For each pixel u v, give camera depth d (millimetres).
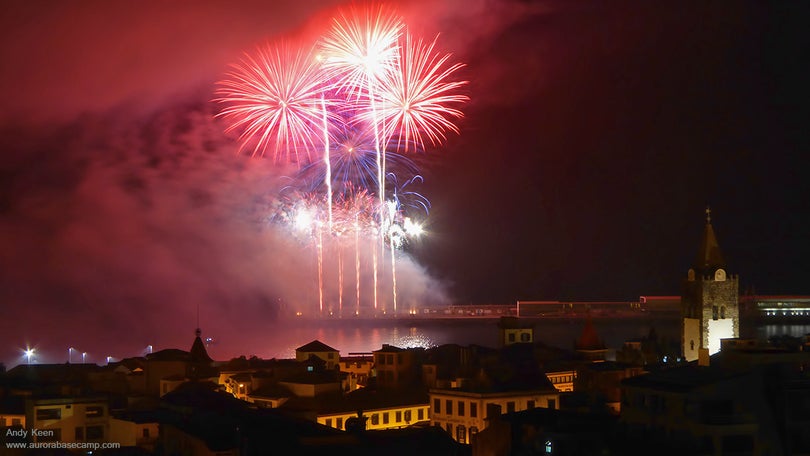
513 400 182875
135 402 176125
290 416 152125
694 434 112250
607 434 121188
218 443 123938
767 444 112438
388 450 132500
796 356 119125
